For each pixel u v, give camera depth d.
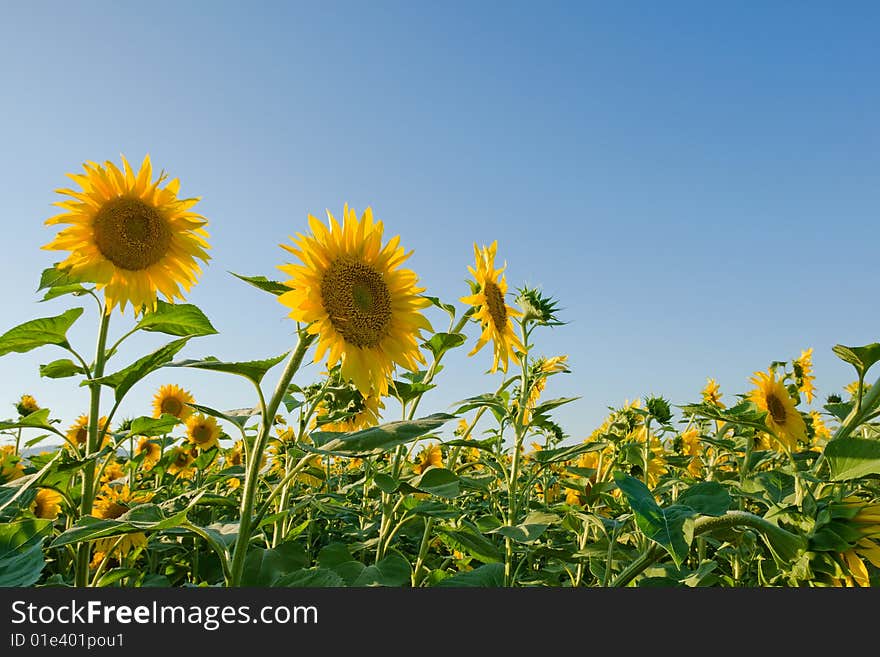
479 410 1.05
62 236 0.86
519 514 1.07
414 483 0.79
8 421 0.68
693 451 1.41
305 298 0.59
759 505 0.90
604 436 1.19
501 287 0.99
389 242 0.71
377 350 0.67
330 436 0.60
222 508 1.25
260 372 0.56
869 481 0.67
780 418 0.92
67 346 0.73
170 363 0.56
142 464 1.59
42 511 1.03
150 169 0.94
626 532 0.80
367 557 1.01
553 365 1.10
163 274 0.94
